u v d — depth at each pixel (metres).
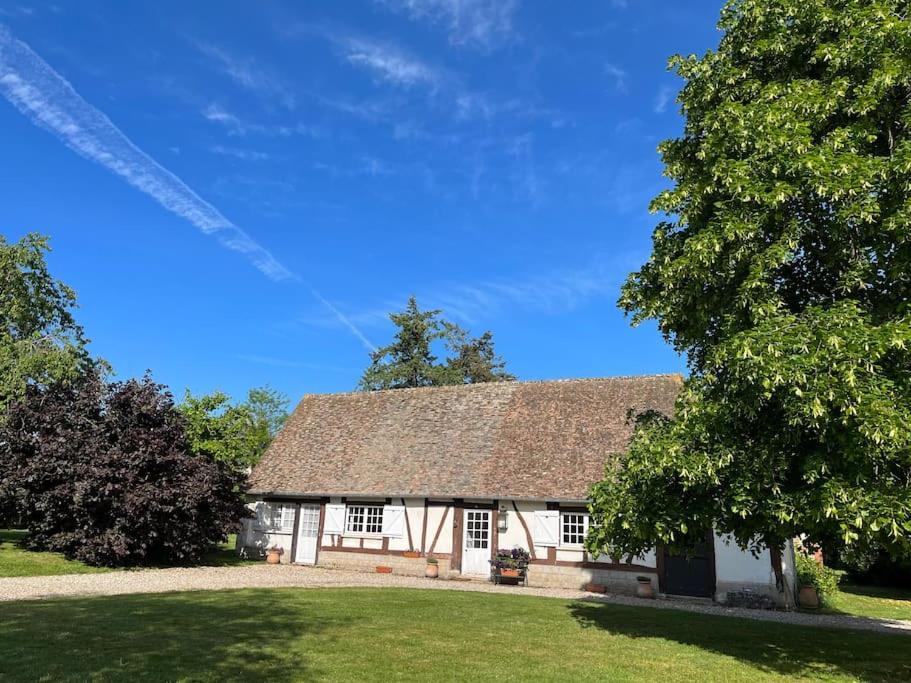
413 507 20.20
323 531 21.39
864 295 8.30
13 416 18.09
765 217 8.09
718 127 9.20
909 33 7.91
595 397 21.38
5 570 15.16
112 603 10.81
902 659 8.89
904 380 7.08
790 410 7.17
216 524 19.14
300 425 25.50
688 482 8.12
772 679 7.50
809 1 9.02
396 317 42.50
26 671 6.21
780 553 16.20
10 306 26.41
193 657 7.06
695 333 9.69
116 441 18.16
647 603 15.38
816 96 8.34
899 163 7.41
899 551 7.36
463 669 7.10
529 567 18.34
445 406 23.53
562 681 6.84
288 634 8.61
